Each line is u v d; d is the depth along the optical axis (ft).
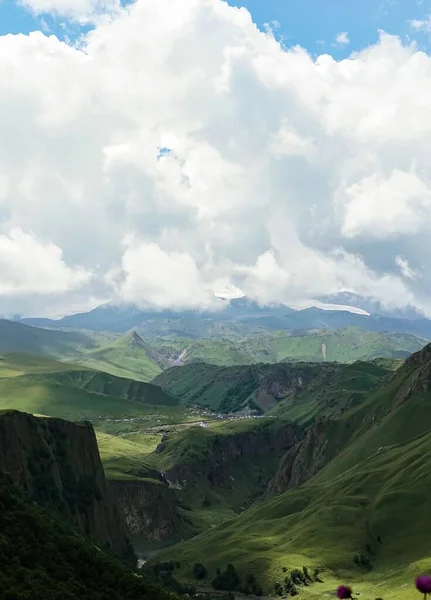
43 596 246.88
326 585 599.16
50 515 417.49
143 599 311.47
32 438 599.57
